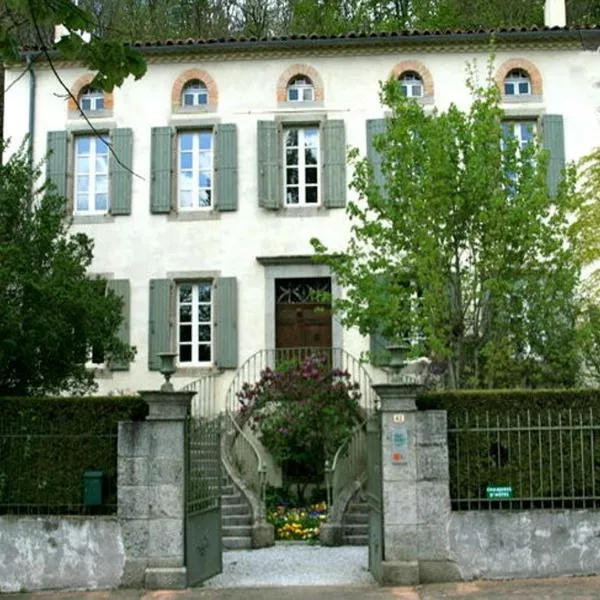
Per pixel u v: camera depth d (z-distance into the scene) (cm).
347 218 1856
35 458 1055
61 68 1942
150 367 1838
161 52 1920
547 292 1310
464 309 1295
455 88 1881
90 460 1050
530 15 2611
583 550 1003
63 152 1911
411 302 1327
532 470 1023
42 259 1207
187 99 1941
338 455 1498
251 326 1845
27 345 1132
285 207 1880
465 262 1324
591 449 1026
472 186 1262
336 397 1605
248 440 1612
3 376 1177
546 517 1008
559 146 1847
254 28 2898
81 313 1190
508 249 1281
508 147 1333
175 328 1866
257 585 1046
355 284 1371
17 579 1026
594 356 1404
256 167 1895
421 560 1004
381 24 2661
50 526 1031
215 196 1889
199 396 1805
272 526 1377
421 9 2703
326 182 1872
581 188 1600
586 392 1033
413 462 1015
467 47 1891
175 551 1014
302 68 1916
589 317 1391
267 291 1855
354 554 1274
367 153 1870
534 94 1878
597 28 1859
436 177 1270
